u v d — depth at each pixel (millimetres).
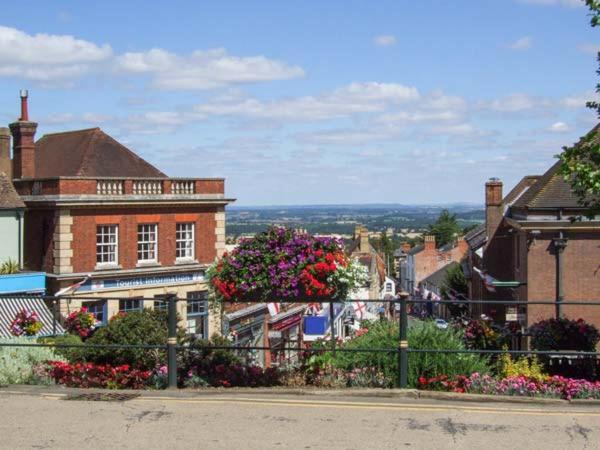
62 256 32781
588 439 8703
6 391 11117
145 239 35938
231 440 8609
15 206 32344
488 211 37656
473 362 11836
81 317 23984
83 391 11148
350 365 11938
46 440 8609
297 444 8469
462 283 58906
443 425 9273
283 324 41625
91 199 33438
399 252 147125
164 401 10484
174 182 36938
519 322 26828
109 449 8281
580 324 17781
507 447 8383
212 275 11328
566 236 27031
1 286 28844
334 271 10852
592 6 14078
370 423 9344
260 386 11727
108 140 39031
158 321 14953
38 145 40625
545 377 11766
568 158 14664
